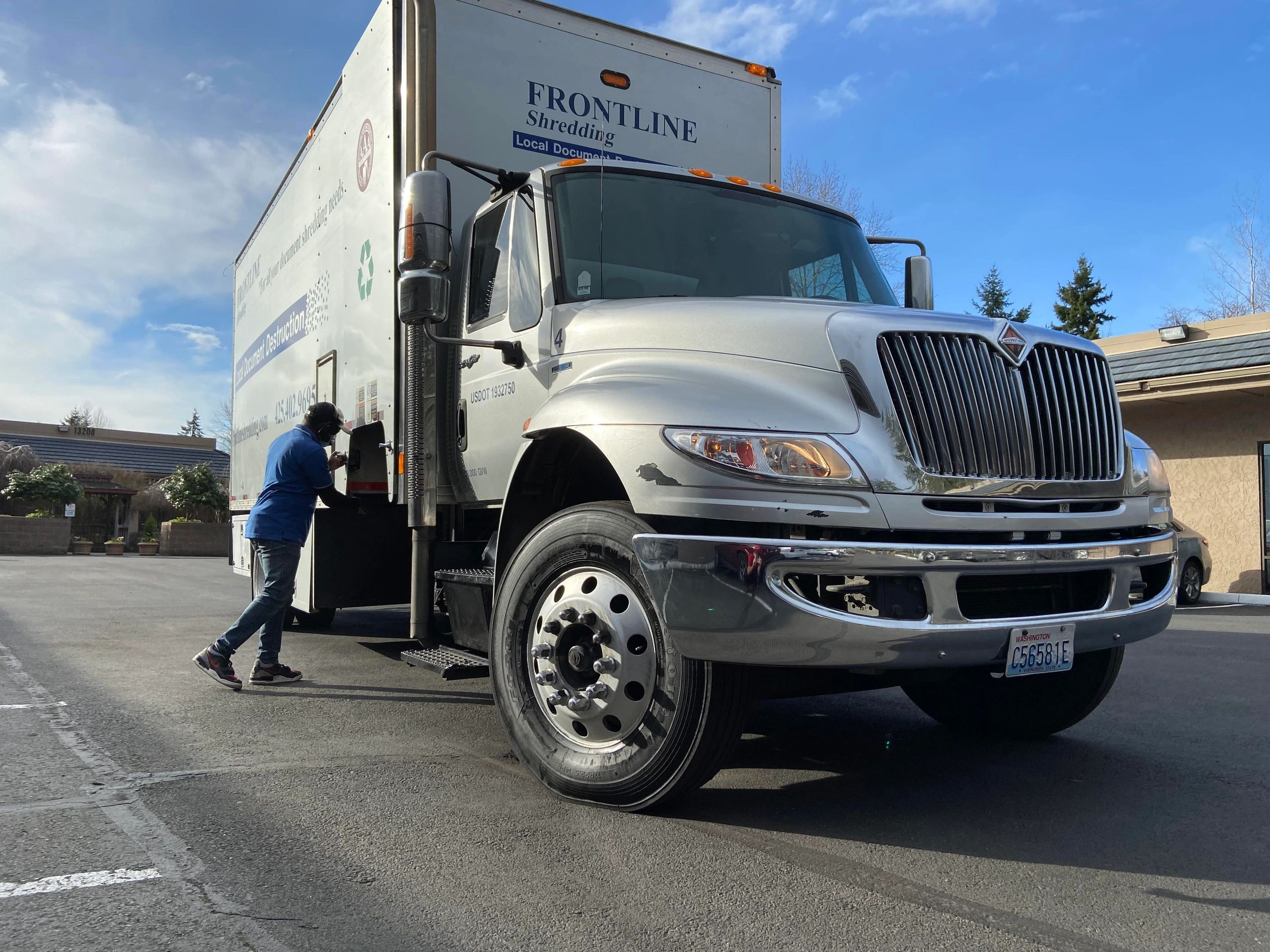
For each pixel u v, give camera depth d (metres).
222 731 4.81
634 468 3.38
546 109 5.86
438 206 4.31
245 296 10.63
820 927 2.56
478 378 5.07
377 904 2.68
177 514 38.50
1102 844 3.25
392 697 5.77
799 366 3.39
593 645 3.56
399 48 5.75
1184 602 14.22
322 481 6.14
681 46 6.50
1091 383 3.77
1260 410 15.68
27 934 2.47
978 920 2.62
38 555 31.25
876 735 4.88
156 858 3.02
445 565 5.30
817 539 3.12
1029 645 3.31
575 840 3.21
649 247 4.75
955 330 3.45
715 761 3.29
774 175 6.84
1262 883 2.91
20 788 3.77
